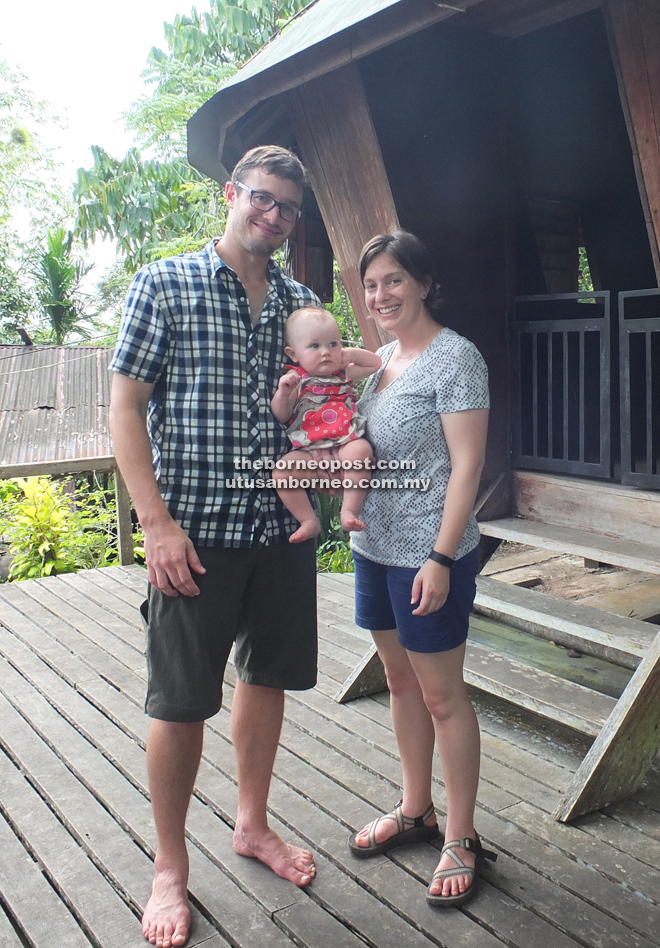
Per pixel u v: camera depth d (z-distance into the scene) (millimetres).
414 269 2049
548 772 2740
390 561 2080
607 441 3369
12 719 3266
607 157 4668
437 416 2031
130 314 1914
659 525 3092
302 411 2090
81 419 8242
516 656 3402
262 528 2039
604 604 4664
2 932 2012
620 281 5254
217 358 1967
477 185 3586
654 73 2379
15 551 7113
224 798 2592
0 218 19562
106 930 1996
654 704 2494
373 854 2275
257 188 1917
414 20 2479
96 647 4090
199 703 1976
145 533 1911
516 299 3695
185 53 10719
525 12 3285
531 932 1965
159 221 10484
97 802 2604
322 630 4254
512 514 3723
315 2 3902
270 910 2057
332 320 2074
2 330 18312
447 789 2145
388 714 3197
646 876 2172
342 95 3184
